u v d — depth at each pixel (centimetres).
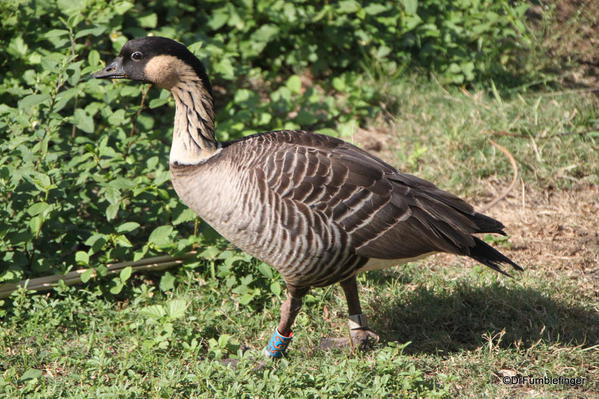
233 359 980
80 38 1458
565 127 1542
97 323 1035
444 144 1480
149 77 983
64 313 1030
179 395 879
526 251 1241
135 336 990
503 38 1809
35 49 1409
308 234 895
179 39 1507
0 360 959
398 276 1170
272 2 1658
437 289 1129
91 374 930
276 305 1084
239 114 1455
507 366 967
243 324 1051
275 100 1514
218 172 934
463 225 916
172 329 977
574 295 1116
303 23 1675
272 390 866
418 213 914
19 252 1086
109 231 1164
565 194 1384
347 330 1051
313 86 1686
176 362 948
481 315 1070
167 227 1122
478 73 1709
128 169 1216
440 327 1054
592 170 1420
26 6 1417
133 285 1123
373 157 973
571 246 1248
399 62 1730
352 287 1005
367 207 904
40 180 1067
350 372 880
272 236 903
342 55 1722
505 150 1460
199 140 961
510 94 1662
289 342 977
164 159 1272
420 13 1741
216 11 1639
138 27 1517
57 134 1212
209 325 1030
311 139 964
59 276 1088
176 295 1098
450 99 1627
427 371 959
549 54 1809
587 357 974
